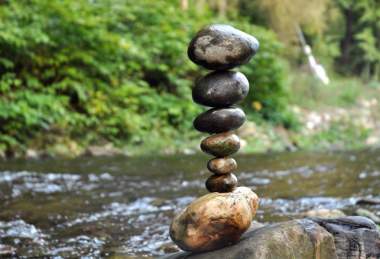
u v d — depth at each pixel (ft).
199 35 5.00
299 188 10.60
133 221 7.91
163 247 6.63
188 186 10.68
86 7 19.52
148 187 10.50
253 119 22.24
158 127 18.44
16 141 14.57
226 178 4.96
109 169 12.69
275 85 23.82
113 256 6.35
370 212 8.11
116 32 20.42
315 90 28.91
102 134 16.85
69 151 15.30
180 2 26.27
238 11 31.76
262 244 4.63
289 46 32.22
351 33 40.22
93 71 18.13
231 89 5.01
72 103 17.40
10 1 17.66
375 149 19.48
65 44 17.42
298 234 4.82
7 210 8.33
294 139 21.66
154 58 20.88
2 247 6.53
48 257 6.31
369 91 33.53
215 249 4.75
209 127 5.02
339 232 5.20
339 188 10.56
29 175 11.10
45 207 8.61
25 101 15.61
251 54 5.06
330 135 23.45
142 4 22.49
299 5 31.99
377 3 39.17
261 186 10.84
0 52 16.19
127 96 18.38
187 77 22.31
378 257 5.19
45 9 17.54
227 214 4.69
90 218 8.04
